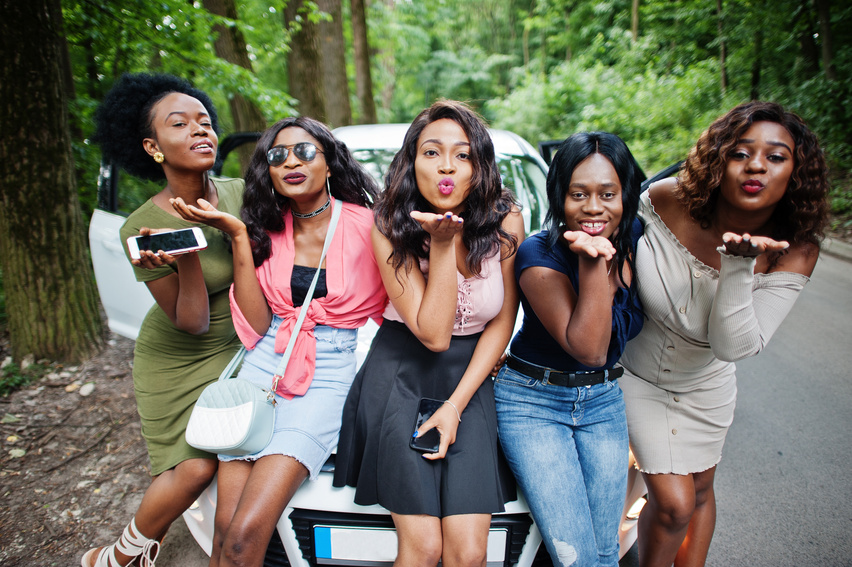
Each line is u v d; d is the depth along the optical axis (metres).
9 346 3.99
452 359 1.68
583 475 1.64
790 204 1.46
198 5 5.38
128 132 1.87
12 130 3.35
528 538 1.62
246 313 1.76
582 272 1.41
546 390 1.65
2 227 3.47
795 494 2.47
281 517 1.63
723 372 1.67
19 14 3.24
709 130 1.47
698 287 1.54
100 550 1.92
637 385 1.74
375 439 1.61
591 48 20.66
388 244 1.62
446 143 1.52
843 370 3.61
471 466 1.54
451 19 28.39
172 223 1.84
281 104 5.85
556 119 18.14
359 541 1.62
